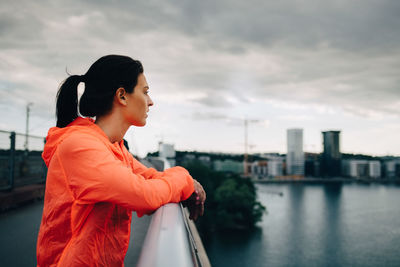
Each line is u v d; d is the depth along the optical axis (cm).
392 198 18412
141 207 81
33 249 354
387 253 7494
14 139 677
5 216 547
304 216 11850
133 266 240
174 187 96
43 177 893
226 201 9481
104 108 96
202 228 8669
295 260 6662
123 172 79
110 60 95
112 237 86
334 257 7081
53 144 84
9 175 667
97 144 82
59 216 81
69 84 97
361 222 11031
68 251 81
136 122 100
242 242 7638
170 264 48
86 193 77
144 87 101
